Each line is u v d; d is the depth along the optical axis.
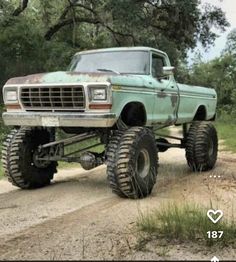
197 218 5.89
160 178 9.92
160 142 11.00
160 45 30.22
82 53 9.73
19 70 22.91
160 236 5.67
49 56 23.27
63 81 7.79
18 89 8.27
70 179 10.05
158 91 8.90
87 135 8.40
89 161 8.13
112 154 7.68
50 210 7.23
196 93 10.84
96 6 27.62
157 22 30.86
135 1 26.86
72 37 29.44
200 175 10.25
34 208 7.38
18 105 8.35
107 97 7.52
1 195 8.49
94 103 7.59
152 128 9.55
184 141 10.97
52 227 6.24
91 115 7.61
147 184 7.95
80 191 8.65
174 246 5.37
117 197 8.00
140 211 6.82
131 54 9.26
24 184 8.87
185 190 8.45
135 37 29.86
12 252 5.28
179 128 23.95
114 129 8.20
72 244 5.49
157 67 9.37
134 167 7.67
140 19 28.16
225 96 54.16
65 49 23.78
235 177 9.93
